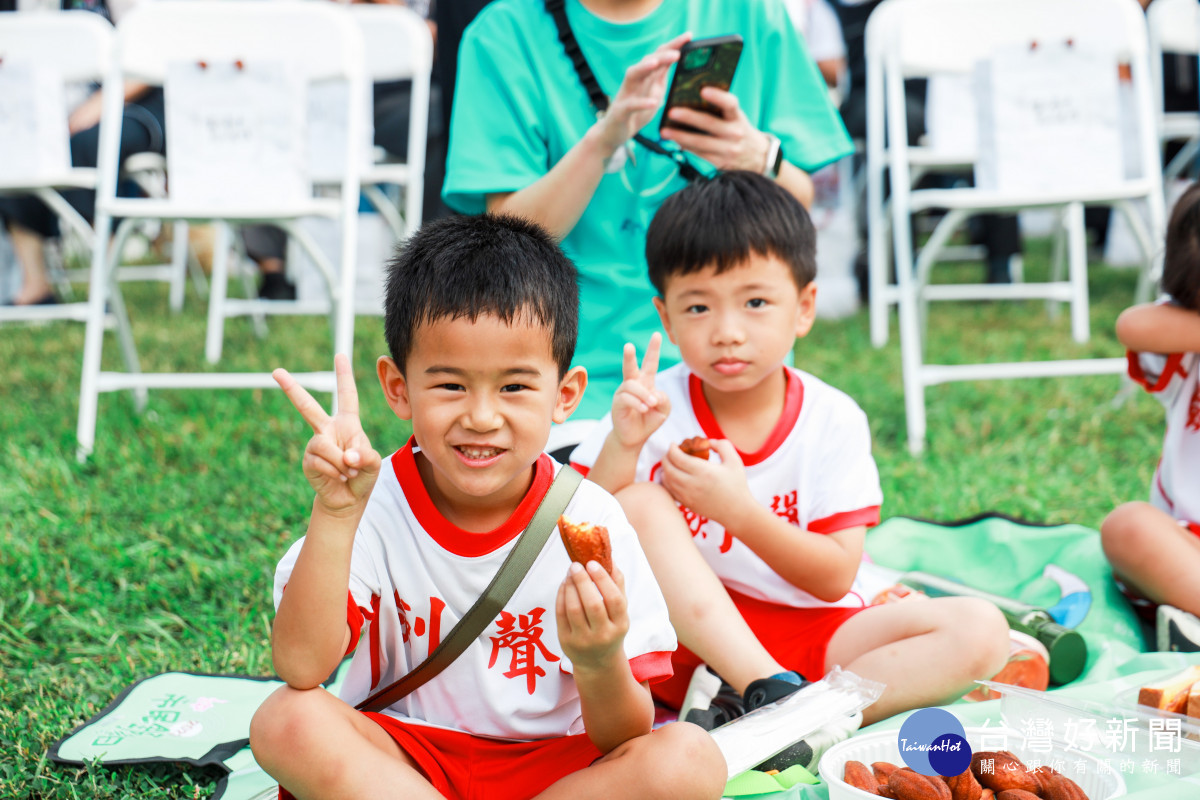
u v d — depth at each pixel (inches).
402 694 54.1
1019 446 122.9
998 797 50.4
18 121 129.4
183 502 107.0
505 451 50.4
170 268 225.8
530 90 85.9
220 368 159.9
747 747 55.8
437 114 177.0
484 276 49.5
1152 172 120.6
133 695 69.7
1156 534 75.8
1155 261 118.7
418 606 53.3
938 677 62.1
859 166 212.8
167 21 118.6
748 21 88.8
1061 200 117.3
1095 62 118.1
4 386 152.2
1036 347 166.6
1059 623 76.4
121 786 60.1
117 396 144.4
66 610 84.7
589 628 45.4
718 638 64.4
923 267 133.8
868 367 160.6
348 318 120.8
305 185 117.0
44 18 129.5
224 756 61.9
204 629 82.4
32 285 186.9
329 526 47.6
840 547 69.1
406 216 150.6
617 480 68.4
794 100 90.2
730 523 66.8
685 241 68.0
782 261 68.4
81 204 183.6
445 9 126.2
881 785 51.1
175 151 115.5
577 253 86.2
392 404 54.2
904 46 126.7
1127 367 85.9
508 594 51.8
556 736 54.0
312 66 119.0
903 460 120.6
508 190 84.2
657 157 85.3
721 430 72.4
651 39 85.7
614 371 84.4
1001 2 123.8
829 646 68.1
